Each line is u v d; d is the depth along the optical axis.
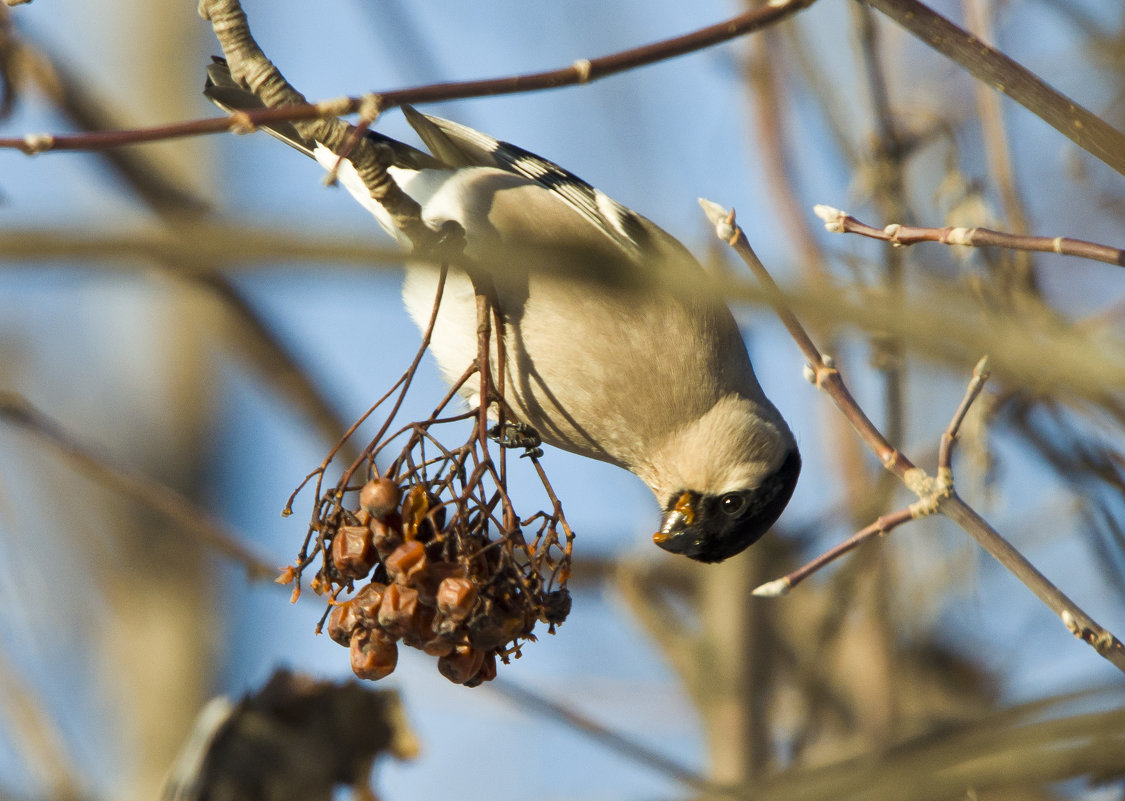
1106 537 9.49
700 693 12.45
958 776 6.88
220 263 4.99
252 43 7.18
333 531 6.85
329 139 7.12
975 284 9.13
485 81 6.23
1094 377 5.75
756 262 6.56
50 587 14.44
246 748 9.34
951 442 7.18
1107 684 7.27
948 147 10.32
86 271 4.95
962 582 12.10
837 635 12.18
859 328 5.88
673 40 6.50
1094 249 6.62
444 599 6.46
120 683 15.92
